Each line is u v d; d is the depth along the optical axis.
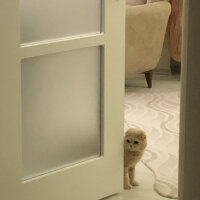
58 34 2.24
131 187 2.67
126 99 4.28
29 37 2.13
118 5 2.41
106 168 2.51
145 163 2.98
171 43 4.76
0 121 2.04
